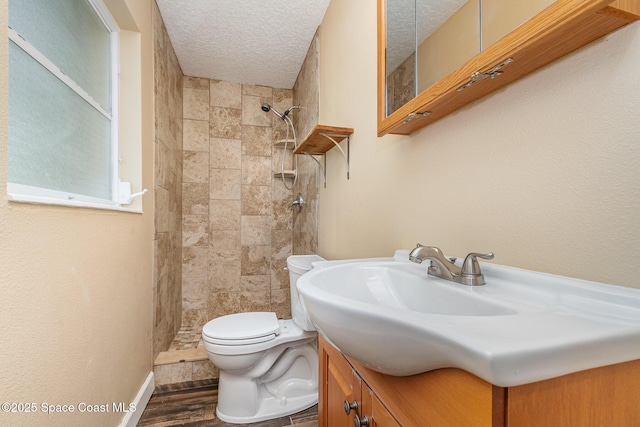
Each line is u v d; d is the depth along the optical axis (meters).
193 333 2.29
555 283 0.49
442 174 0.83
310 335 1.52
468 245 0.74
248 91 2.76
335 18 1.67
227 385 1.42
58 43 0.95
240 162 2.71
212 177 2.63
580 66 0.50
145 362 1.52
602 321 0.38
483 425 0.31
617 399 0.35
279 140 2.70
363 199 1.31
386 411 0.51
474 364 0.30
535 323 0.36
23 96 0.77
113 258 1.11
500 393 0.30
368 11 1.27
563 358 0.30
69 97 1.02
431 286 0.65
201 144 2.61
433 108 0.77
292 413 1.45
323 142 1.58
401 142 1.03
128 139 1.44
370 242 1.25
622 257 0.44
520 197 0.60
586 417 0.33
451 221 0.80
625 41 0.44
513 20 0.55
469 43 0.66
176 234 2.29
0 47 0.57
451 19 0.72
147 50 1.57
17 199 0.61
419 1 0.85
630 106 0.43
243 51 2.24
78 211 0.86
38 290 0.68
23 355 0.62
